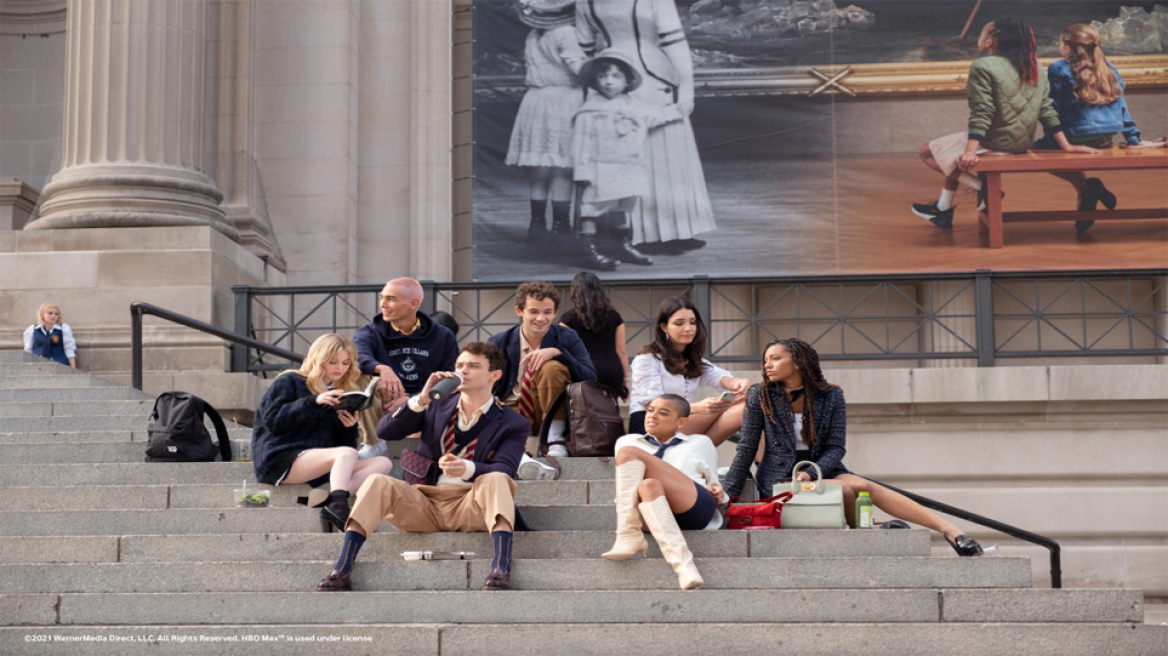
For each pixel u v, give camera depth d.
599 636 4.73
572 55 12.15
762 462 6.04
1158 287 10.98
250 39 12.67
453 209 13.05
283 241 12.52
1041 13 11.80
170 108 11.20
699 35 12.06
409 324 6.87
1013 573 5.10
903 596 4.92
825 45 11.94
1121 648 4.66
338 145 12.64
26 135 13.73
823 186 11.80
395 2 13.20
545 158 12.05
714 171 11.90
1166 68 11.62
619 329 7.10
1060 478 9.91
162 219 10.80
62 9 13.91
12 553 5.52
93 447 6.85
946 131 11.77
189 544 5.52
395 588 5.15
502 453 5.49
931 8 11.89
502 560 5.09
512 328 6.98
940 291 11.66
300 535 5.50
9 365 9.26
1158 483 9.83
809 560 5.15
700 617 4.92
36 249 10.80
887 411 10.04
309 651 4.73
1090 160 11.59
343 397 5.71
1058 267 11.52
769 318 11.47
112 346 10.44
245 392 10.18
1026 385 9.78
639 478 5.27
